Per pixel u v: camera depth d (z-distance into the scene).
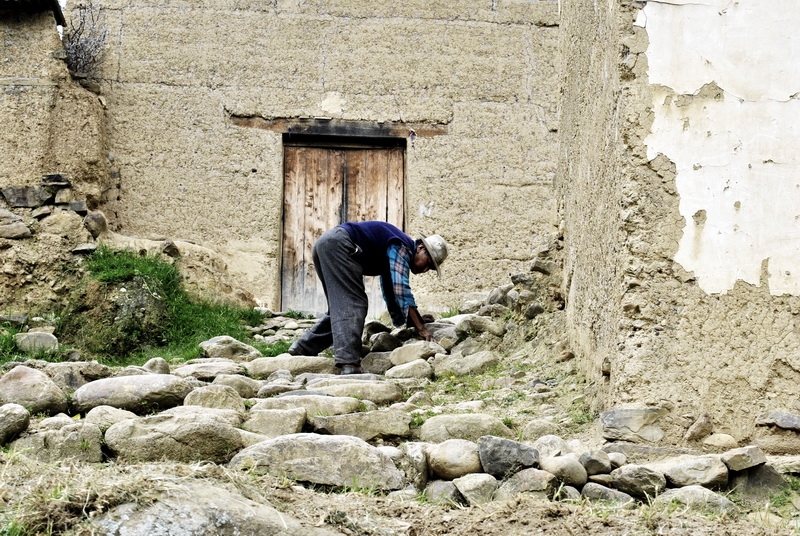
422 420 5.10
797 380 4.70
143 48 11.63
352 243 7.03
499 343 7.03
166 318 9.24
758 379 4.72
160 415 4.39
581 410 5.36
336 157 11.80
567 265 6.86
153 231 11.28
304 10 11.88
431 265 7.35
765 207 4.86
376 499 3.98
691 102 4.95
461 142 11.77
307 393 5.65
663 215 4.88
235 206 11.41
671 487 4.24
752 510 4.12
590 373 5.62
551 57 12.02
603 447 4.69
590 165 6.04
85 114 10.91
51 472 3.74
